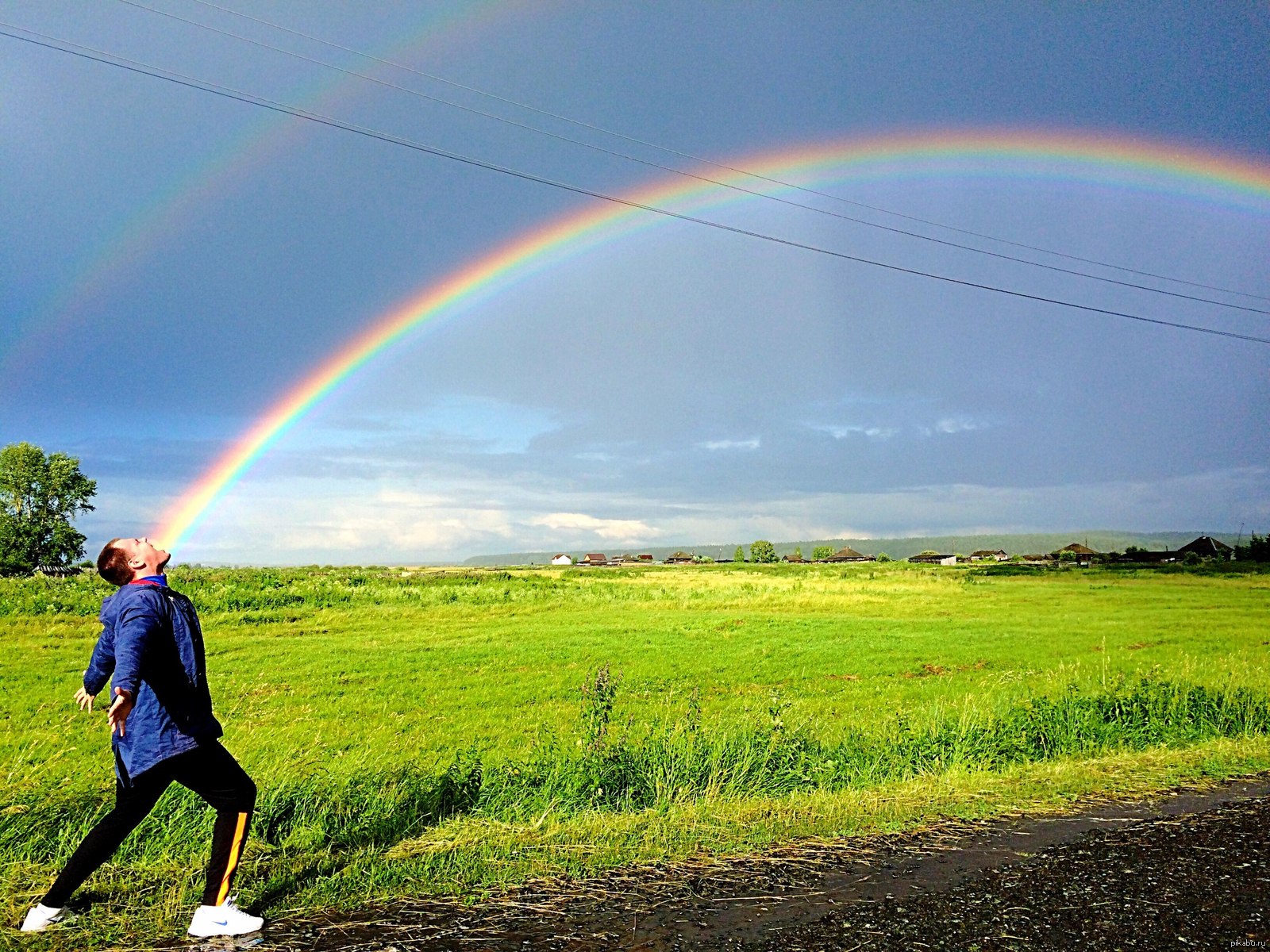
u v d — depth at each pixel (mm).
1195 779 7902
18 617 26531
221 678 18438
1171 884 5152
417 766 9016
